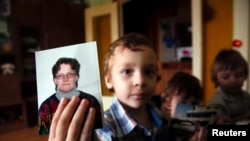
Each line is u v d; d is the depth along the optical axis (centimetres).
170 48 312
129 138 53
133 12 309
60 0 320
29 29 302
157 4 321
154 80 52
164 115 69
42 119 41
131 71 49
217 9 192
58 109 39
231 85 99
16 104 281
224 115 83
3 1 270
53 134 39
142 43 51
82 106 39
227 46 187
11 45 279
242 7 175
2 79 270
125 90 49
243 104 99
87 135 38
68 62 40
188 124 68
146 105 60
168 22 312
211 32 196
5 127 265
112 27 277
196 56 200
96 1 331
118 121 53
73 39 336
